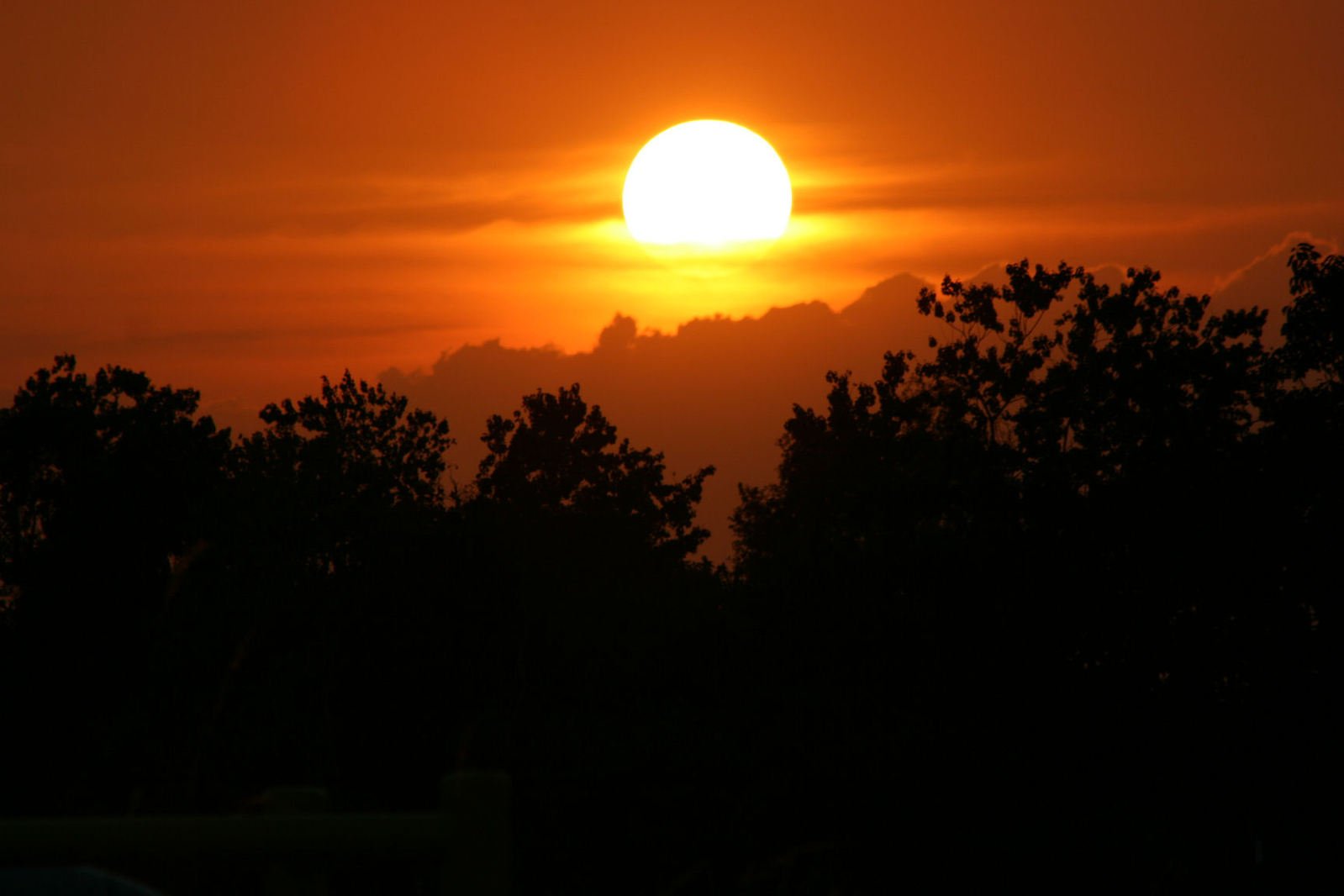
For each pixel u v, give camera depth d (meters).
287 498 108.62
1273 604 116.56
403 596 102.19
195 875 14.13
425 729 85.94
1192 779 102.81
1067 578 117.62
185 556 20.66
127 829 9.17
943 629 115.62
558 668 112.81
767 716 96.38
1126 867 73.44
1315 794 99.44
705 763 76.00
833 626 117.94
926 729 95.81
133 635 78.31
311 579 98.50
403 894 20.97
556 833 44.00
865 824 64.44
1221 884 78.94
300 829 9.33
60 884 12.54
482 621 107.44
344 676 88.31
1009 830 70.56
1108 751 105.31
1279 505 118.06
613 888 39.69
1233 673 114.94
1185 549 117.94
